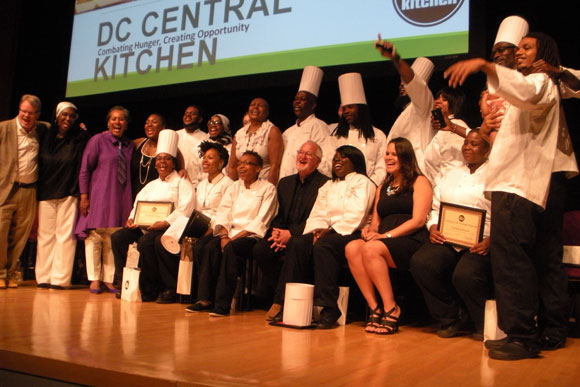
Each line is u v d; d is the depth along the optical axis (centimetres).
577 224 345
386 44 304
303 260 341
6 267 458
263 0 513
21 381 211
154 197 431
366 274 317
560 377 207
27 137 458
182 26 559
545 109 238
